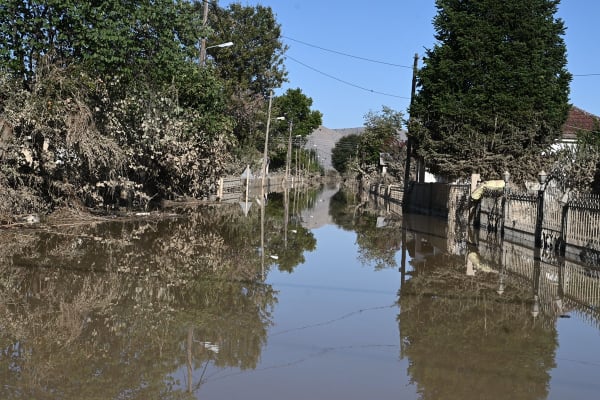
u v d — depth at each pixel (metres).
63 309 7.34
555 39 26.00
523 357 5.94
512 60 24.52
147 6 16.64
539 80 24.44
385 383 5.08
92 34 15.51
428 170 29.88
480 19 24.98
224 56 46.06
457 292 9.38
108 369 5.25
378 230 20.44
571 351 6.20
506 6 24.61
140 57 17.39
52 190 17.00
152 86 18.73
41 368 5.22
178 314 7.32
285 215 26.33
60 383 4.86
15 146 14.91
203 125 26.02
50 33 15.88
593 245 12.55
